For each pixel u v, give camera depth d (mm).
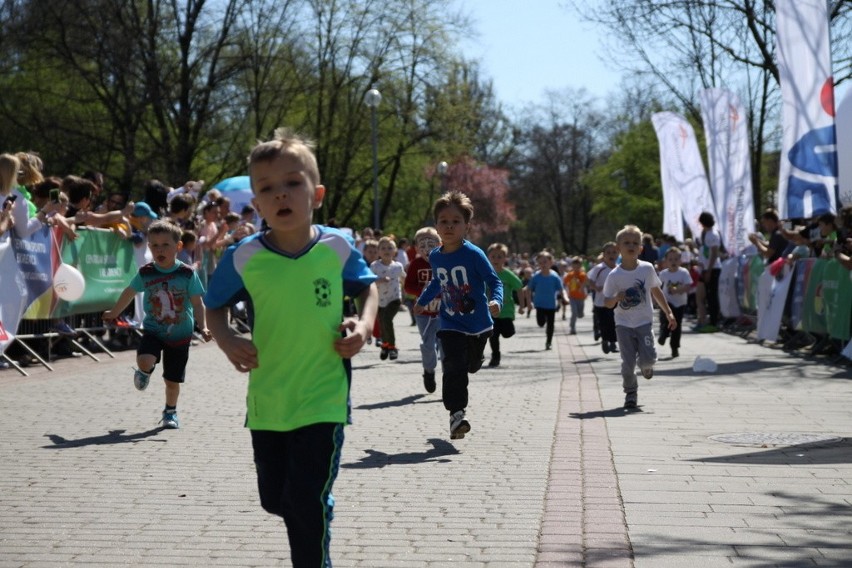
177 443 8250
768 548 5090
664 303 10242
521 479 6777
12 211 12602
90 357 15062
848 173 19141
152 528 5602
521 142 84000
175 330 8969
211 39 36781
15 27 33844
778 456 7496
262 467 4195
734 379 12672
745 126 22797
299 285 4094
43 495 6398
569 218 94250
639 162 69750
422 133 45969
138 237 16562
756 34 28406
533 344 20516
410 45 43656
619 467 7133
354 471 7086
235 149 39250
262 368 4133
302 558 4023
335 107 43625
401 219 56344
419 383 12758
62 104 36750
